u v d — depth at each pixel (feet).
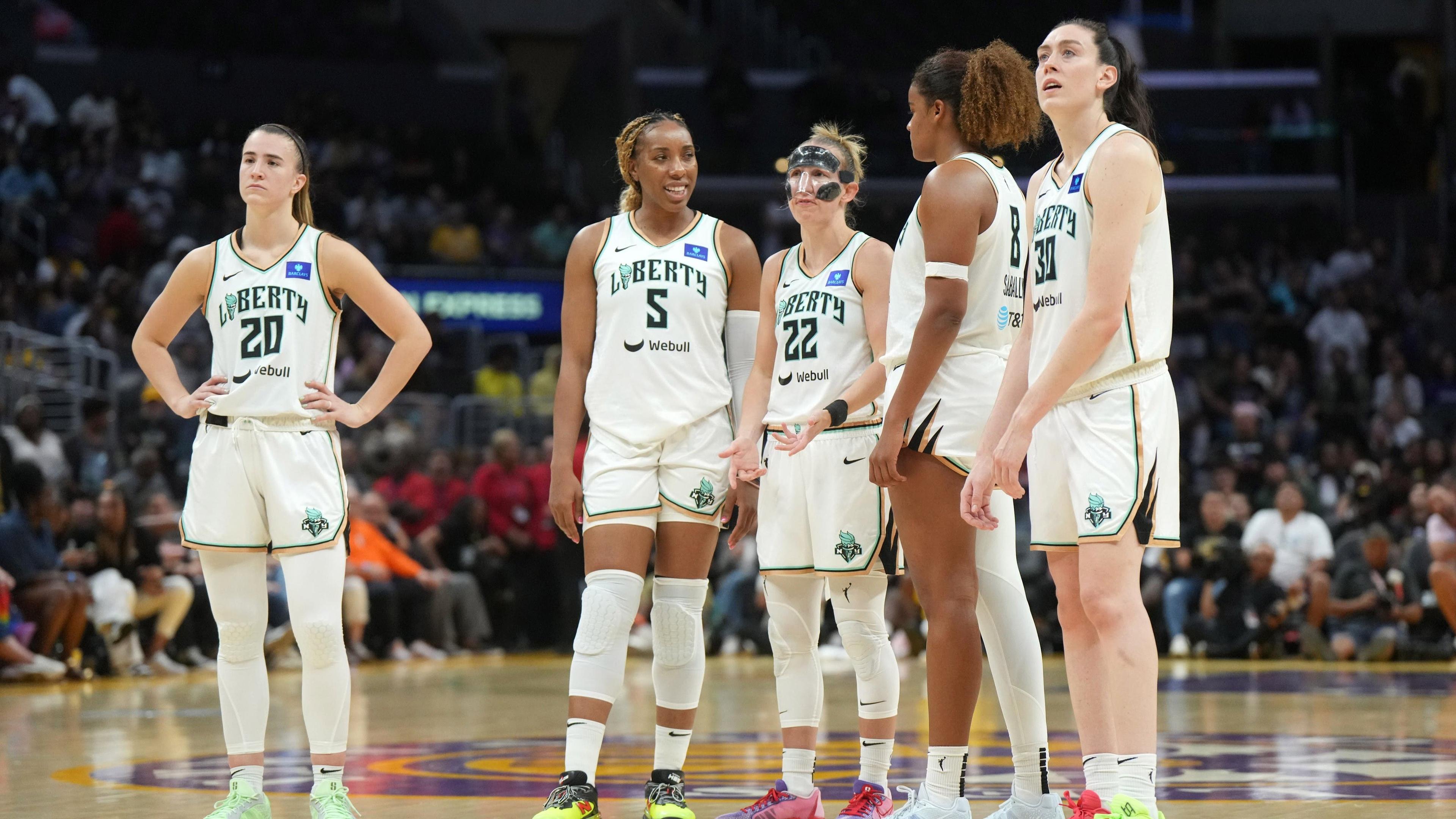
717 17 96.89
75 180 68.08
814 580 15.56
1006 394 13.75
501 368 60.85
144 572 39.14
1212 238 78.33
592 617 15.05
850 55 98.17
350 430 54.85
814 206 15.64
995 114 14.60
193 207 69.77
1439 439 56.29
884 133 80.48
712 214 80.69
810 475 15.37
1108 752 13.46
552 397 59.88
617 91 87.35
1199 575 45.55
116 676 38.32
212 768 19.70
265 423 14.89
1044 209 13.73
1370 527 44.06
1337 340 68.54
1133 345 13.02
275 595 41.57
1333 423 60.29
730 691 33.24
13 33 75.20
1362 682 35.27
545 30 89.35
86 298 57.72
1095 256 12.88
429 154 80.64
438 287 65.82
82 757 21.08
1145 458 12.85
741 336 16.30
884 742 15.39
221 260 15.28
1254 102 80.89
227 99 79.05
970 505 13.19
